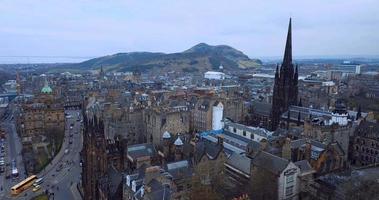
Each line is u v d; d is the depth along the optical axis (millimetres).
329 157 118062
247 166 113000
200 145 123188
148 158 113000
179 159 125500
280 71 193375
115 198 100062
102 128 114500
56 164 159875
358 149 150625
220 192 99750
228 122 175125
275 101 193625
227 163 120688
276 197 100875
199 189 93875
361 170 113750
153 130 172500
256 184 101500
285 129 162125
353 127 157750
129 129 184375
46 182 137250
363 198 87125
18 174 147625
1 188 132500
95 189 110438
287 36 189250
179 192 92625
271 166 104688
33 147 181375
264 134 145125
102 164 110500
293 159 122250
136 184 91938
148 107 194250
